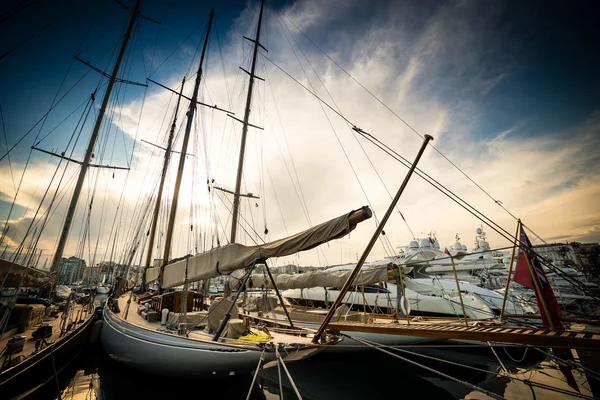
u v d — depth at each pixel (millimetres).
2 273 5754
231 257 7297
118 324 8977
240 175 17438
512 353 11383
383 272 11398
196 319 8438
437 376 9688
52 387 7652
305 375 9797
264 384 8797
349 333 10750
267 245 6832
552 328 5098
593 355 6012
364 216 5125
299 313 12570
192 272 8180
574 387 5090
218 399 7449
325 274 12781
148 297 12852
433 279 14734
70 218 12359
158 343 6883
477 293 13766
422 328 5645
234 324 7770
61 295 16250
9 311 5391
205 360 6312
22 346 6855
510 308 12938
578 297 19984
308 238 5898
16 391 6234
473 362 10891
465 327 5492
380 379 9477
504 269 21484
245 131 18359
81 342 10047
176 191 14719
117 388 7828
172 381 7449
